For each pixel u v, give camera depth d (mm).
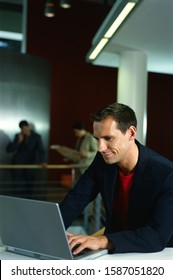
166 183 1459
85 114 6938
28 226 1271
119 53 4105
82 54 6961
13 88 5410
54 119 6793
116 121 1368
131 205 1525
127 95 4016
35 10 6766
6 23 7102
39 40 6766
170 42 3646
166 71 4852
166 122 7324
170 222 1383
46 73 5855
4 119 5324
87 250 1323
